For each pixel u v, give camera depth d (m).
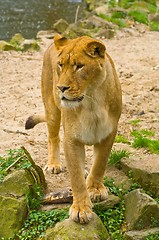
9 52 22.59
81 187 9.98
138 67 20.23
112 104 10.00
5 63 21.05
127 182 11.39
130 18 28.25
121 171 11.88
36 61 21.45
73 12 33.06
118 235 10.04
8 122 15.41
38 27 29.34
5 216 10.39
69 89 9.11
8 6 34.06
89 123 9.80
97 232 9.81
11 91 17.94
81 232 9.73
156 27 27.20
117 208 10.60
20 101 17.08
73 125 9.84
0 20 30.59
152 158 11.88
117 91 10.13
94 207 10.49
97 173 10.60
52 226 10.24
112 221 10.35
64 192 10.85
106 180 11.36
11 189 10.68
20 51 23.00
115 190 11.09
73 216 9.88
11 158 11.42
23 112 16.19
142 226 10.12
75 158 9.94
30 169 11.12
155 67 20.09
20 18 31.19
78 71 9.17
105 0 33.50
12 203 10.45
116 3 31.42
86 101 9.60
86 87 9.34
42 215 10.45
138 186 11.22
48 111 11.89
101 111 9.77
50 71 11.59
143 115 15.66
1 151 13.36
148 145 13.26
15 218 10.35
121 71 19.61
